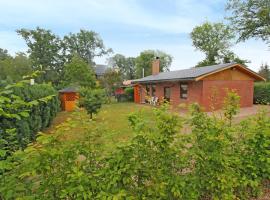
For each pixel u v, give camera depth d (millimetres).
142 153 2633
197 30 44062
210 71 16625
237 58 41531
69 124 2529
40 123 8953
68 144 2420
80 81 29141
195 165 2994
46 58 42406
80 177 2266
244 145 3592
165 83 22047
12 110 2959
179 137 2822
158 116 2758
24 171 2191
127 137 2682
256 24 18734
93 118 2730
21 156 2240
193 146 2965
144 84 26609
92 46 50719
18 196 2127
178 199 2844
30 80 2414
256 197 3715
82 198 2256
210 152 2955
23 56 34562
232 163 3342
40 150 2229
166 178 2725
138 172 2611
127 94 30438
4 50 45844
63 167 2352
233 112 3672
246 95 18766
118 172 2375
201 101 16875
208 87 17016
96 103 12797
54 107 13789
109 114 13195
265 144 3424
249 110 16484
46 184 2250
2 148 2475
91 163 2500
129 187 2547
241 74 18359
